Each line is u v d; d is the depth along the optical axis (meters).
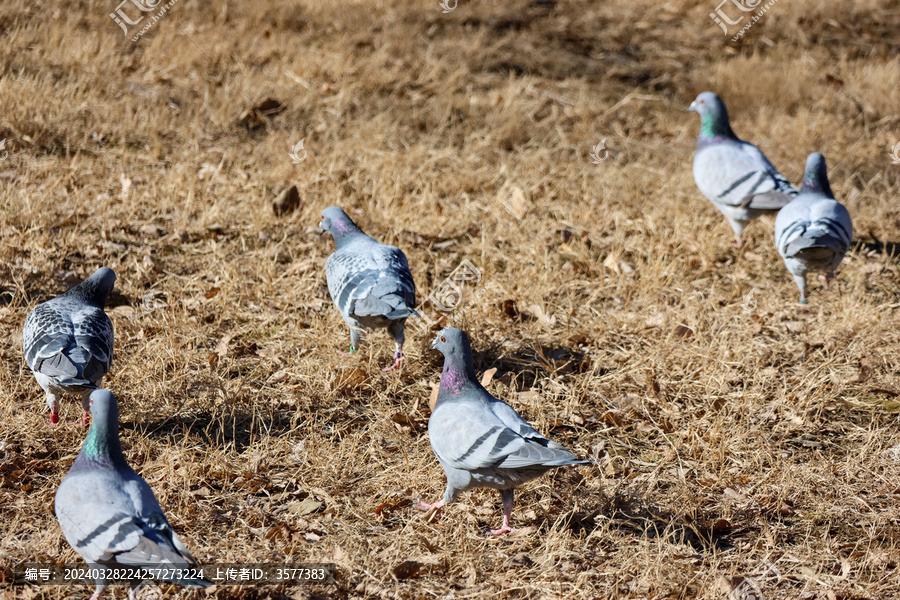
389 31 21.73
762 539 7.76
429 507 7.98
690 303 12.12
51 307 8.59
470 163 16.28
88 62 17.55
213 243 12.85
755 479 8.60
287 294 11.77
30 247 11.88
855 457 8.97
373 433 9.02
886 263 13.73
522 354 10.84
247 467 8.34
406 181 15.20
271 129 16.84
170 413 9.11
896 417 9.75
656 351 10.78
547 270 12.61
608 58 22.23
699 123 19.34
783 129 18.50
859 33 24.41
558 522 7.70
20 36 18.09
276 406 9.40
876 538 7.77
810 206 12.11
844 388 10.27
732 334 11.39
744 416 9.56
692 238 14.16
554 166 16.58
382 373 10.23
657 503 8.23
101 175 14.34
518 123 17.78
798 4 24.97
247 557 7.14
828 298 12.61
